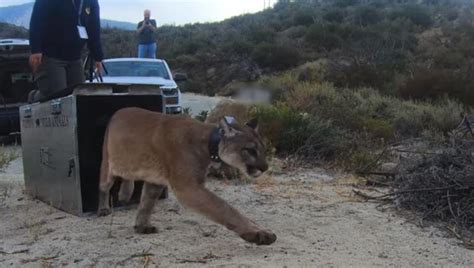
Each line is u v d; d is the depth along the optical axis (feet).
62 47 22.24
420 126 42.09
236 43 115.44
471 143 24.13
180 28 181.37
